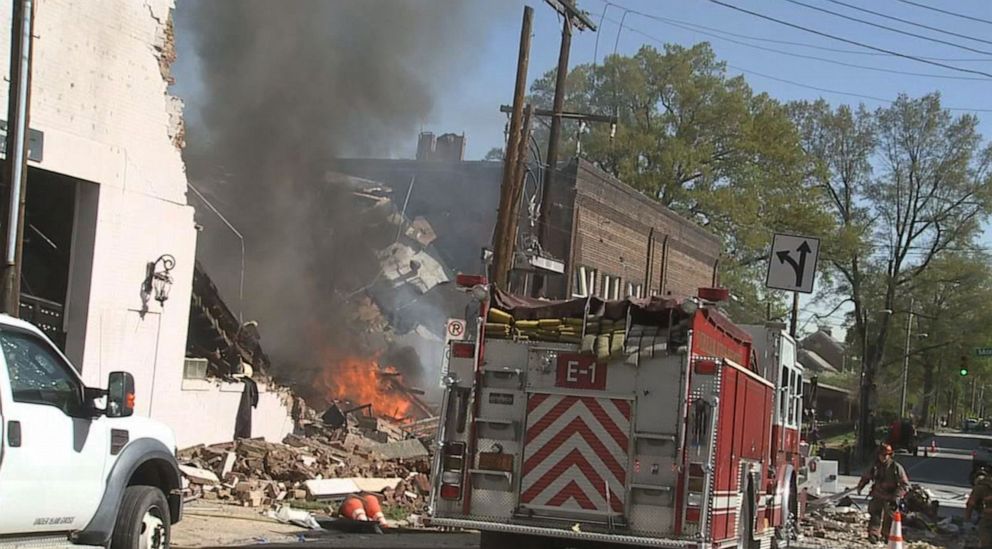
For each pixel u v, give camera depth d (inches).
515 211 979.3
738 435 454.9
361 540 541.6
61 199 663.1
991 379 4458.7
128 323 690.2
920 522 930.1
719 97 2146.9
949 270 2549.2
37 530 304.2
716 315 441.7
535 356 435.5
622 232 1533.0
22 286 657.0
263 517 579.2
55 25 618.2
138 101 692.1
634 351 421.4
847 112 2571.4
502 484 431.2
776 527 577.0
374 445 890.7
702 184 2091.5
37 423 299.3
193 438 752.3
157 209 713.0
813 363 5378.9
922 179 2522.1
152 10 701.3
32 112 604.7
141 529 343.9
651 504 415.8
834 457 2074.3
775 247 690.2
